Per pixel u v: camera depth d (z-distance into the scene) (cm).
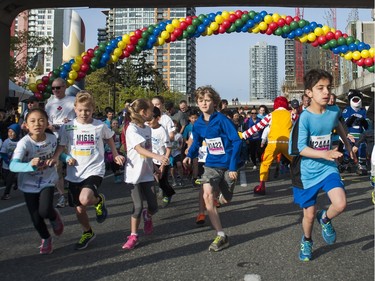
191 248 459
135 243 467
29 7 1717
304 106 892
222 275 369
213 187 480
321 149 405
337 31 1209
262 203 740
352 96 1143
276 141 816
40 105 973
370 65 1198
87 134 473
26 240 509
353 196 793
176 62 14550
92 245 480
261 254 432
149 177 503
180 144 1001
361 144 1112
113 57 1189
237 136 484
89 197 445
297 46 11050
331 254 428
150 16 13112
